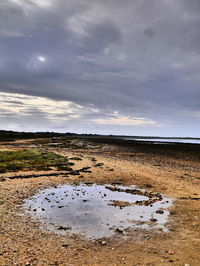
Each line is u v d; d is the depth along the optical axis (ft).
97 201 48.67
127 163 109.29
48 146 205.36
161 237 31.50
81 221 37.42
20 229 33.68
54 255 26.37
